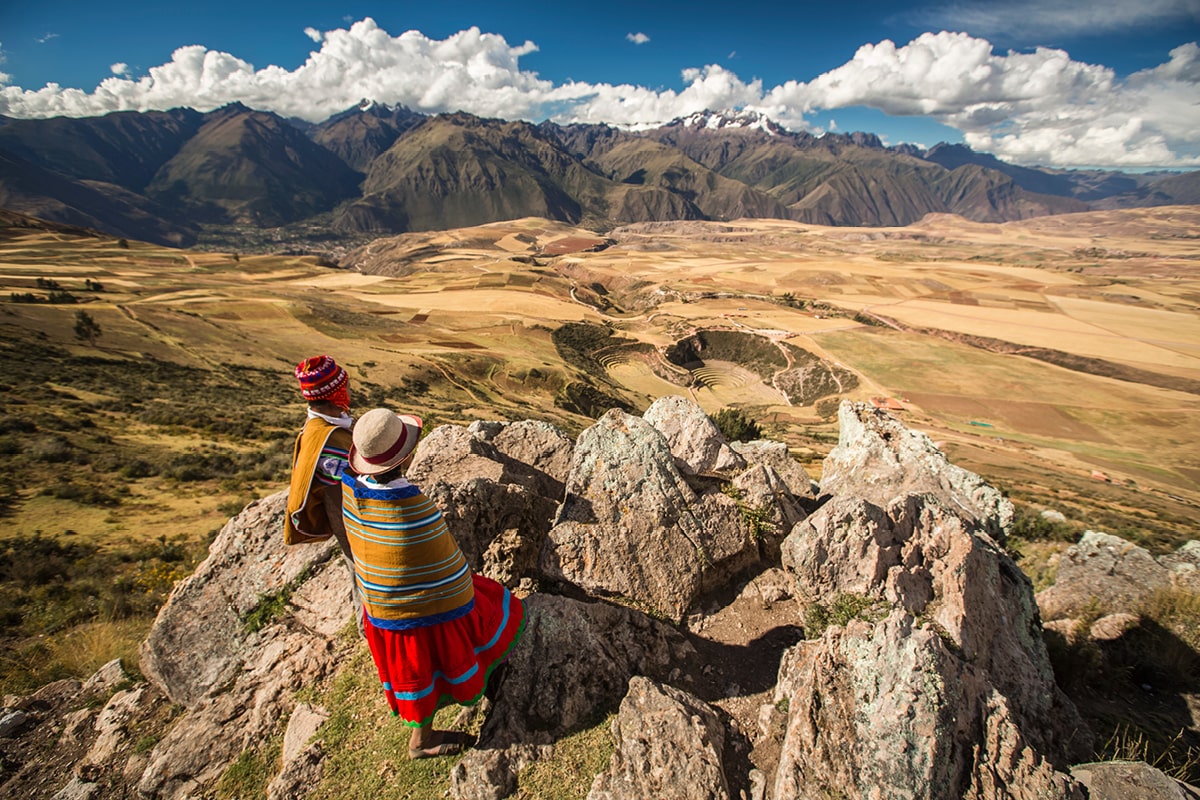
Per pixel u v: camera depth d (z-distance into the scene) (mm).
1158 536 37375
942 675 4508
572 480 7629
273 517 8570
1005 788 4293
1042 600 10219
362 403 74125
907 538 6973
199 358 92188
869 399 142000
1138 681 7766
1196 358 173250
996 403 138000
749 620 7105
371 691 6012
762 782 4770
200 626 7770
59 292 131875
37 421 37812
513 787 4656
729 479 8727
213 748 6070
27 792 6527
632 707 5066
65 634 11945
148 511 24922
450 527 7340
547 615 5711
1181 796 4438
